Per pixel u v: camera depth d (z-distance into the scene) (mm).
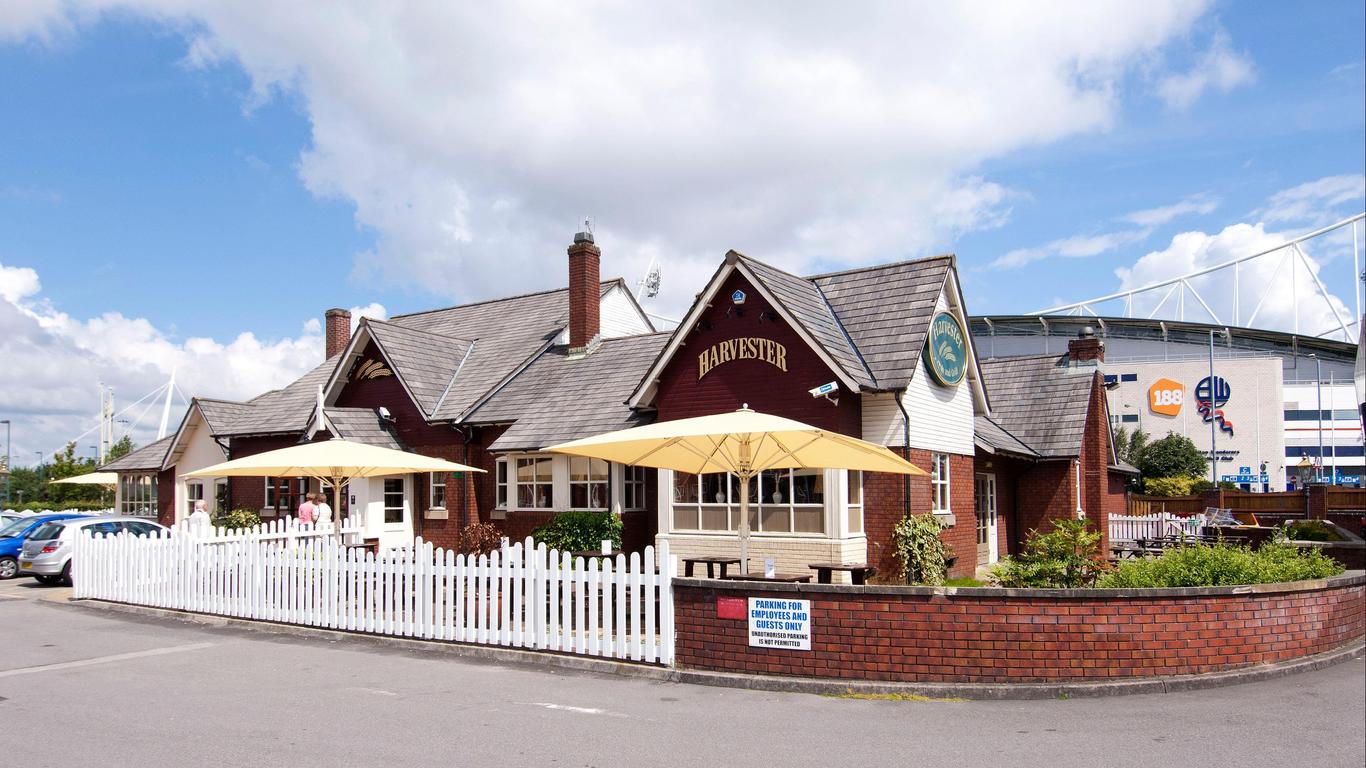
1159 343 130250
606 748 7719
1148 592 9758
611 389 22578
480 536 22969
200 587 15750
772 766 7262
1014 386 28109
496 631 12203
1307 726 8344
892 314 19219
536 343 26578
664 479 19547
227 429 28500
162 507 31078
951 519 19938
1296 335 126500
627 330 28875
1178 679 9648
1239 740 7934
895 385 17625
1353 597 11898
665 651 10711
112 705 9266
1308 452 125750
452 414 24094
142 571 16859
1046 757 7480
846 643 9906
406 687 10133
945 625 9680
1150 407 115125
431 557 12914
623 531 20922
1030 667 9570
